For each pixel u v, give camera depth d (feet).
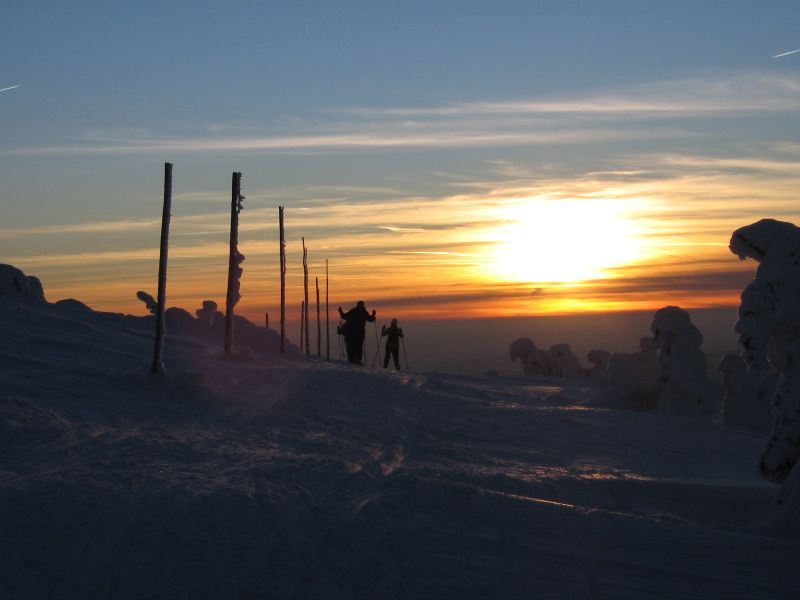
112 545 22.16
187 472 30.83
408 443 47.26
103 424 41.86
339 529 25.04
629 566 23.34
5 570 20.15
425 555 23.43
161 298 57.62
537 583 21.74
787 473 31.19
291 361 92.53
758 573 23.03
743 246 31.42
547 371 134.92
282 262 109.19
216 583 20.51
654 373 80.23
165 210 57.88
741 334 30.60
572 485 36.01
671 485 36.65
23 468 29.89
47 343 67.56
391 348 123.34
